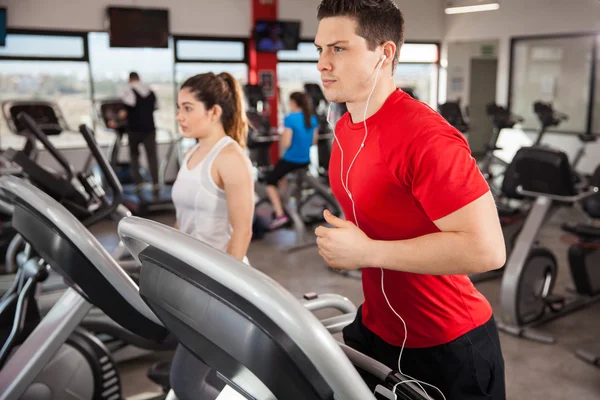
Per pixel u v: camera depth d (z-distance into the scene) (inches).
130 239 43.7
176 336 42.1
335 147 52.3
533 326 143.9
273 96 365.4
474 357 50.6
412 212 46.2
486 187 41.6
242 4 350.3
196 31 339.6
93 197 98.6
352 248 41.4
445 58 416.5
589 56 334.3
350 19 43.6
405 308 50.8
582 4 333.1
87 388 86.5
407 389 44.8
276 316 31.6
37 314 89.3
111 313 57.7
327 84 45.9
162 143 341.7
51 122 251.9
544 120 282.7
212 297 34.3
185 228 80.0
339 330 63.1
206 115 76.7
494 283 177.5
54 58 306.0
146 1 321.4
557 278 180.4
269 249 213.9
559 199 135.6
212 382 67.6
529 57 369.1
